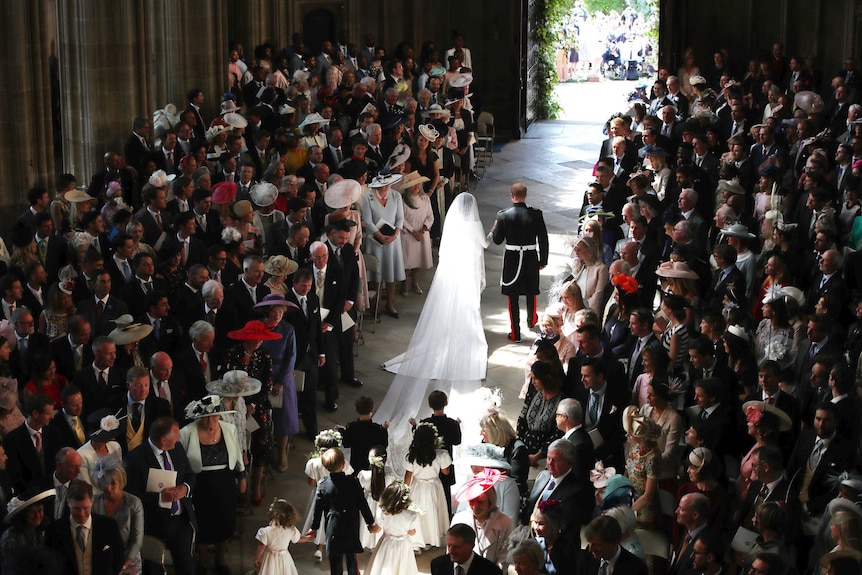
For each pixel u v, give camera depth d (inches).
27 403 797.2
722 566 685.9
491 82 2346.2
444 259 1178.0
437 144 1587.1
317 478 850.8
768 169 1338.6
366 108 1604.3
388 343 1294.3
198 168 1262.3
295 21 2155.5
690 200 1218.0
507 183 1979.6
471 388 1138.7
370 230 1320.1
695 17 2330.2
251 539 898.7
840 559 619.5
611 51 3294.8
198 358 918.4
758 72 2053.4
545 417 876.6
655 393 802.8
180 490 790.5
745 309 1051.3
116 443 799.1
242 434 884.0
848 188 1251.2
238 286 1029.8
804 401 852.0
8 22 1249.4
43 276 1009.5
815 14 2228.1
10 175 1288.1
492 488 754.8
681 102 1831.9
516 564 617.3
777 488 724.0
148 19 1480.1
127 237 1043.3
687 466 789.9
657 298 1359.5
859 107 1604.3
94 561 700.0
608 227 1274.6
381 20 2289.6
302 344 1038.4
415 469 864.3
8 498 756.6
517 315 1284.4
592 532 639.8
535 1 2404.0
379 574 799.7
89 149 1465.3
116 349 916.6
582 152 2222.0
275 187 1218.6
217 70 1752.0
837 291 1037.8
